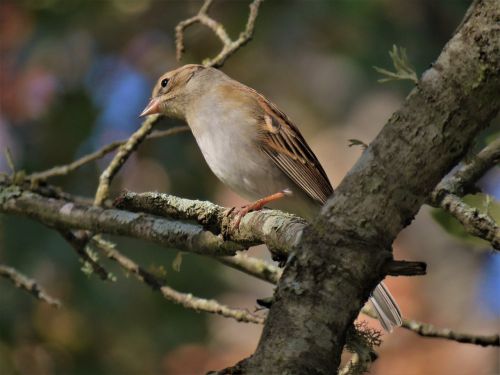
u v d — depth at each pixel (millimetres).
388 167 3920
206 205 5477
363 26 13148
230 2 13492
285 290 3857
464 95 3861
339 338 3777
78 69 13078
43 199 7266
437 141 3895
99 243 7352
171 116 8703
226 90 8203
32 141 12555
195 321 11602
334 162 14180
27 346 11398
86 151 12469
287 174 7902
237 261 7199
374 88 13852
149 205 5574
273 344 3713
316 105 14234
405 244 14023
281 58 13898
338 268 3861
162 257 11281
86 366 11406
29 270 11234
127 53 13453
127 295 11344
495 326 12961
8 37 12953
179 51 7680
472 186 5762
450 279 13539
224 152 8008
